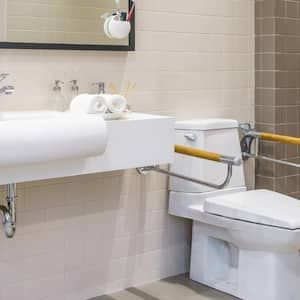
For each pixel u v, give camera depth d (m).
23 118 2.39
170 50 3.03
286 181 3.43
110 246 2.93
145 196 3.03
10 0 2.48
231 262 3.09
